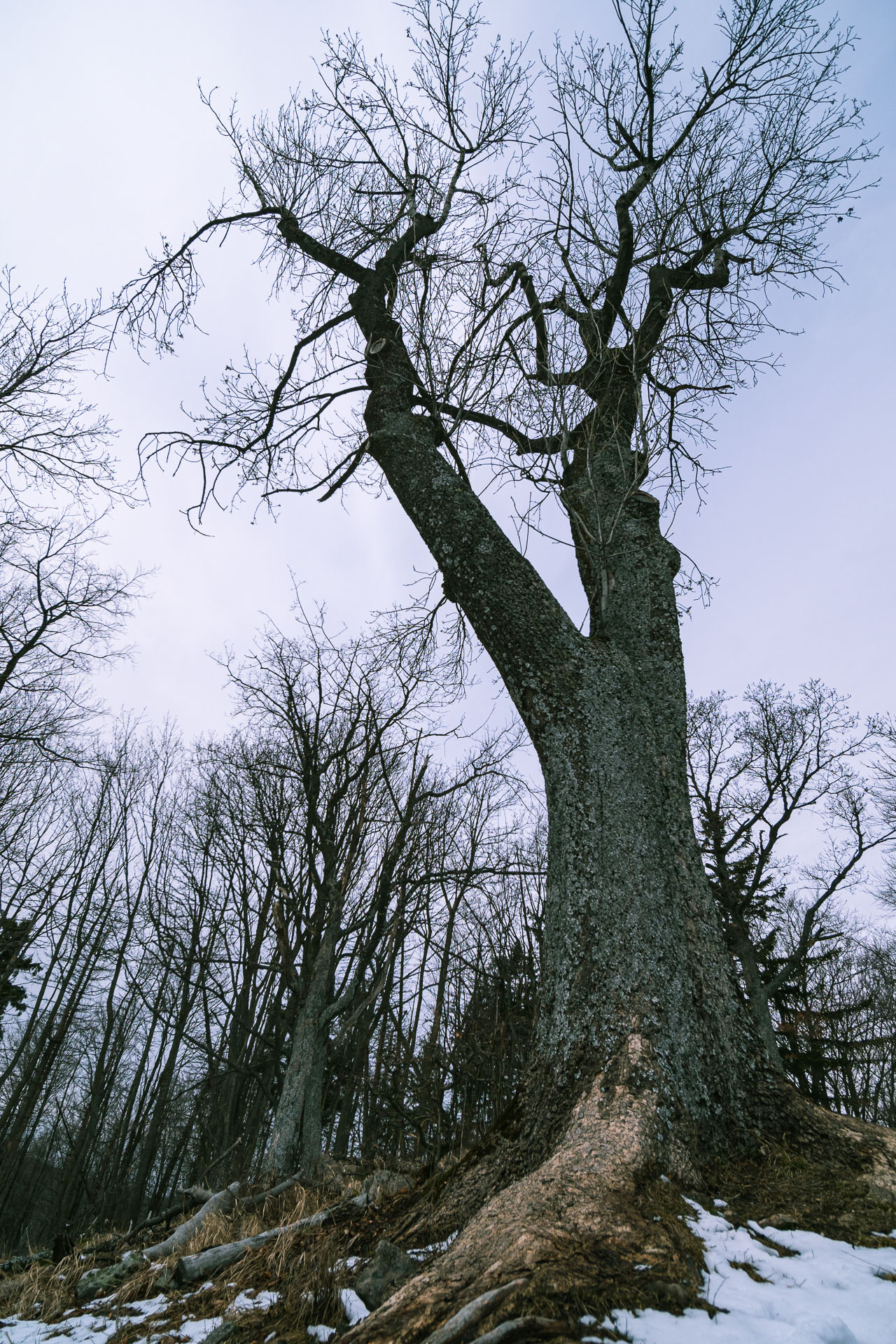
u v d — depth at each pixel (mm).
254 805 16703
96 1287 4953
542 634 5652
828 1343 2365
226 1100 19438
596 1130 3736
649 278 7672
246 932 17734
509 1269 2736
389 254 8133
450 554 6125
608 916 4629
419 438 6871
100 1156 26484
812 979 22547
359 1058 15992
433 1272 2910
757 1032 4555
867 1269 2932
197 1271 4555
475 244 7668
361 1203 5227
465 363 7199
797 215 8156
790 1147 4008
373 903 13812
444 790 15000
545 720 5434
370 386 7555
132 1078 27359
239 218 8773
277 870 14469
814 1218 3400
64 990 22547
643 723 5484
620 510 6219
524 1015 14703
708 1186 3682
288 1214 6215
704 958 4684
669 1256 2914
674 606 6379
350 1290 3527
